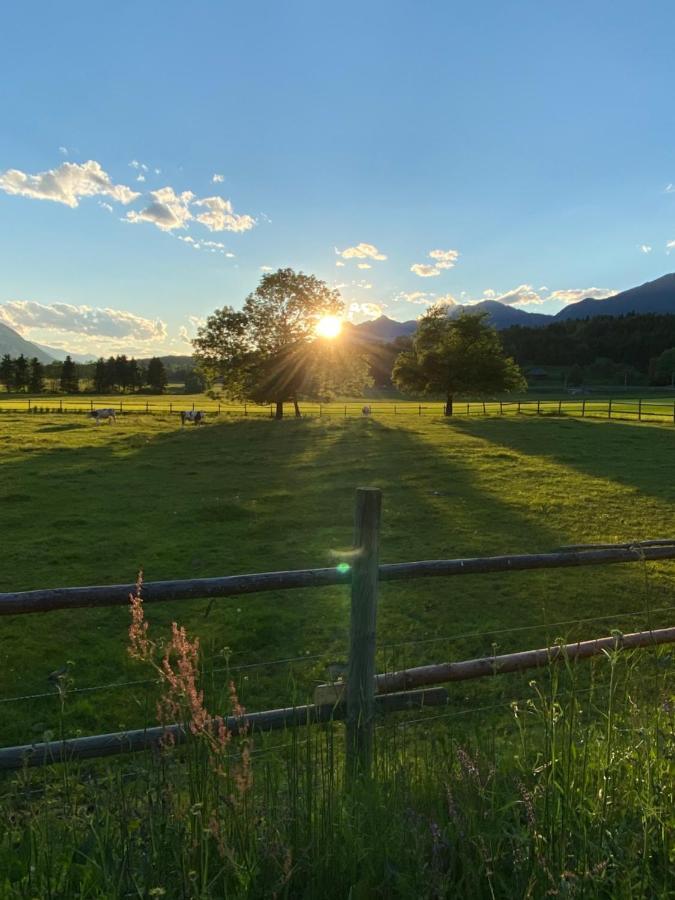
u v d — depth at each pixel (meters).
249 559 12.12
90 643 8.16
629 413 54.12
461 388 52.41
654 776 2.64
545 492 18.06
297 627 8.68
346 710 3.25
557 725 2.97
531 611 9.12
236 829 2.29
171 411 63.94
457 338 53.69
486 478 20.67
